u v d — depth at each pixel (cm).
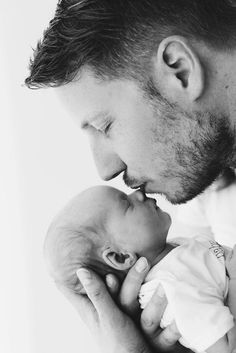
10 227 267
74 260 147
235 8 142
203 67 142
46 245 150
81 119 147
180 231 192
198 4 141
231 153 149
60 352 265
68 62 140
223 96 144
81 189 260
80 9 140
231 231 172
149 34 141
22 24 263
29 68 148
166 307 141
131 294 145
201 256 144
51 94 262
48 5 262
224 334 133
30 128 264
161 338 145
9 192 267
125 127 145
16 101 265
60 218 149
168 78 141
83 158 260
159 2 141
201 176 151
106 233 146
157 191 154
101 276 149
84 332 262
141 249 147
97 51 139
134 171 151
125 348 146
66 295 154
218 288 141
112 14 140
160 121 144
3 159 267
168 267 142
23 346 266
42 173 264
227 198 174
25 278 267
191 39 141
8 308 268
